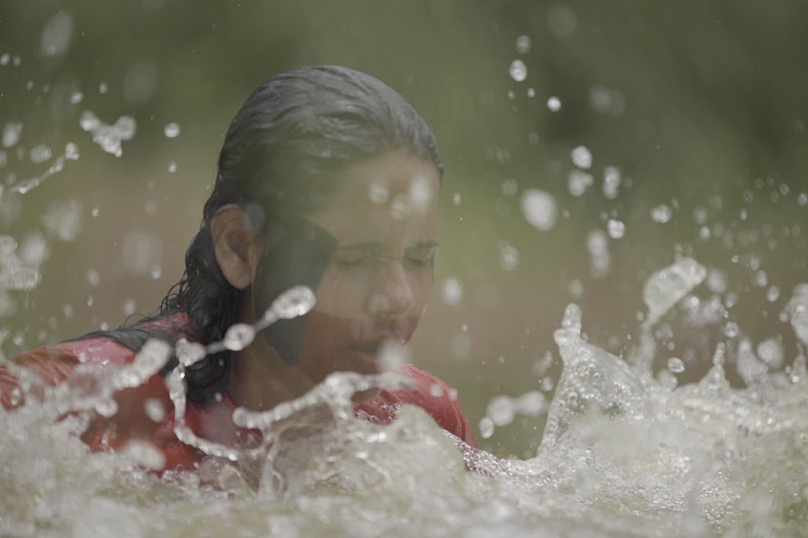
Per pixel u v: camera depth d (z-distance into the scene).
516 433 6.44
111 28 20.72
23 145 17.05
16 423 3.23
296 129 3.34
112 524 2.85
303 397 3.46
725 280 14.32
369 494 3.19
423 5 22.22
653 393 4.29
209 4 22.22
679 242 17.09
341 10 22.16
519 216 18.33
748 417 4.00
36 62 18.45
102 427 3.39
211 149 20.66
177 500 3.15
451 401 4.41
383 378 3.39
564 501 3.39
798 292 4.42
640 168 21.30
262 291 3.42
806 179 21.33
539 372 9.17
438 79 21.53
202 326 3.62
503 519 3.02
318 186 3.31
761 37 23.34
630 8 22.92
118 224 15.99
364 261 3.33
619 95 22.14
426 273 3.43
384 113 3.35
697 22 22.92
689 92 22.53
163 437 3.44
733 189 20.53
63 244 13.21
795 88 22.70
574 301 13.80
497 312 13.23
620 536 3.00
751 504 3.62
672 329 10.44
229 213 3.46
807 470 3.67
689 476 3.87
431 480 3.30
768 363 5.37
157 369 3.54
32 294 9.82
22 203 13.49
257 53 22.19
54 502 2.96
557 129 21.95
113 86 20.28
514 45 22.41
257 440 3.54
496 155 20.78
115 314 11.34
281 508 3.02
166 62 21.53
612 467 3.98
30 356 3.56
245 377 3.54
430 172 3.39
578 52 22.34
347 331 3.34
